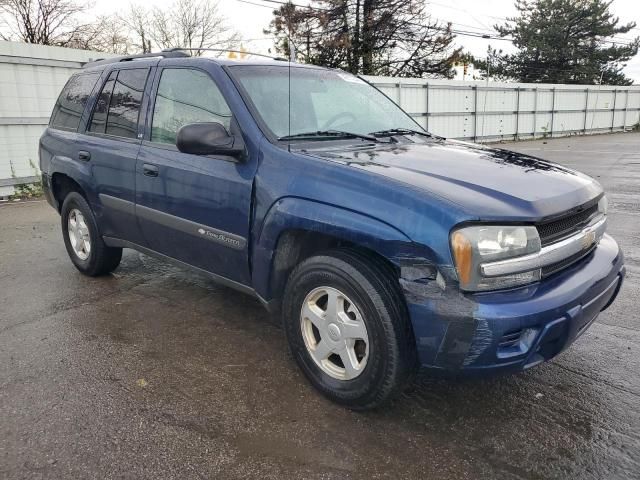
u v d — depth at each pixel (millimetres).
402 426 2715
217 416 2787
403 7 28188
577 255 2789
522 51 44906
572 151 18734
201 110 3504
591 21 42781
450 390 3057
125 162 4012
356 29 28109
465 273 2332
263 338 3729
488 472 2383
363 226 2551
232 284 3484
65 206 4934
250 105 3248
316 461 2445
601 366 3322
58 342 3639
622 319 4016
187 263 3803
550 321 2406
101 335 3754
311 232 2891
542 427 2709
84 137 4539
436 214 2383
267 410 2844
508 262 2375
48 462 2422
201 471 2375
